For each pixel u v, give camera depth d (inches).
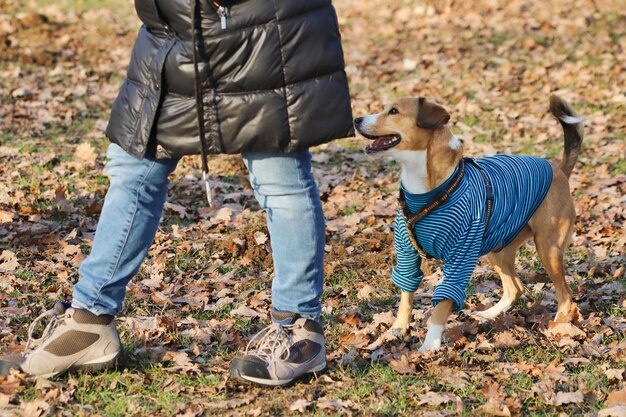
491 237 197.2
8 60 470.3
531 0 621.9
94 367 164.2
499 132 393.1
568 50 519.5
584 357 189.6
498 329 206.2
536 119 407.8
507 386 174.1
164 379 168.2
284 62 144.9
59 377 162.6
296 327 164.7
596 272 248.5
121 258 157.6
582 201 305.7
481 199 190.9
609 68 481.4
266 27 143.3
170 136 150.0
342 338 194.1
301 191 155.6
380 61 510.3
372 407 159.9
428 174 188.2
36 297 212.1
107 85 448.5
